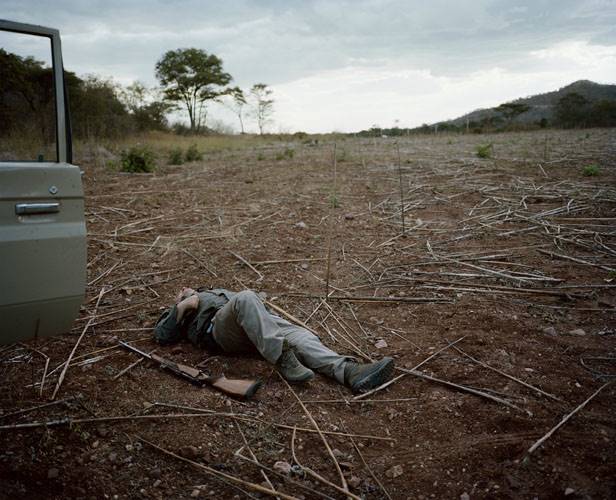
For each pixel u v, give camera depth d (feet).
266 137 126.41
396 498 8.34
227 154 67.92
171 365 11.55
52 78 9.08
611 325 13.85
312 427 9.94
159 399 10.50
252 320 11.14
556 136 84.02
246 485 8.32
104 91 71.15
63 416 9.74
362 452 9.41
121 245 20.67
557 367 11.86
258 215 26.03
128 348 12.47
